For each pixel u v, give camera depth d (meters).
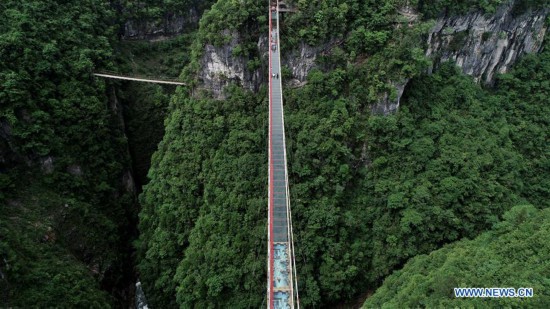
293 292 47.06
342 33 64.06
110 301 57.09
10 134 58.06
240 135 63.19
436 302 38.03
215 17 66.56
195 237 59.19
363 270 56.12
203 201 63.09
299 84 67.00
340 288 54.06
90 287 54.56
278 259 49.56
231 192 59.50
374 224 57.56
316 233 55.97
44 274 50.56
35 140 59.94
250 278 53.44
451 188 56.75
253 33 66.56
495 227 50.81
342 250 55.78
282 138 60.59
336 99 63.59
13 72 59.97
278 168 57.84
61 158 62.44
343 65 64.62
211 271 55.19
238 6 65.12
